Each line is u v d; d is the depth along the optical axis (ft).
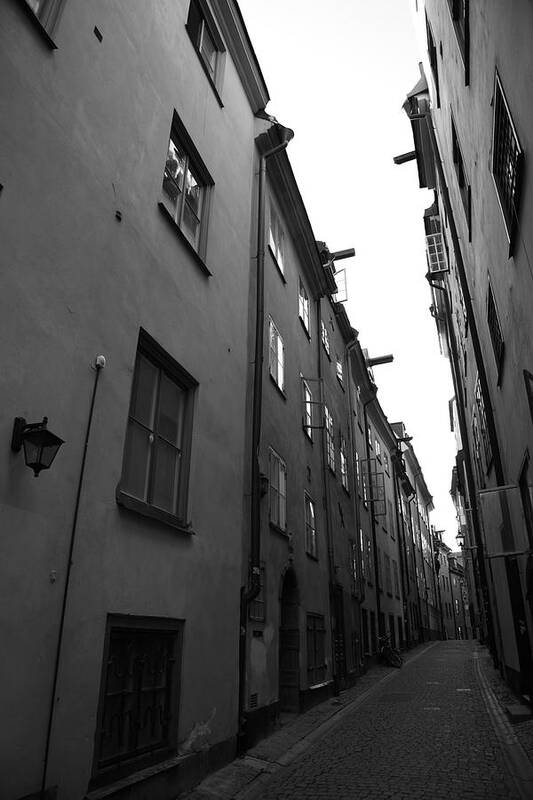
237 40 36.73
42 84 17.19
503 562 38.93
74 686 15.25
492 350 33.94
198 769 21.30
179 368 24.32
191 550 23.22
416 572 126.00
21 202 15.57
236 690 26.08
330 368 62.85
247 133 38.99
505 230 22.85
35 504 14.67
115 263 19.99
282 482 39.14
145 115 23.67
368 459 79.66
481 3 21.22
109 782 16.43
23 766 13.25
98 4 21.09
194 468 24.54
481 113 24.30
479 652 88.02
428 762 24.04
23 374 14.85
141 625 18.95
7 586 13.47
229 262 32.04
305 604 41.01
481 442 48.83
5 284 14.61
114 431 18.61
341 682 48.01
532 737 26.32
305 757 26.78
